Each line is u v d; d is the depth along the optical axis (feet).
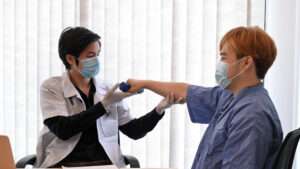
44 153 6.18
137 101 7.93
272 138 4.08
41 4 7.96
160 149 7.99
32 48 8.10
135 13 7.85
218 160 4.30
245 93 4.33
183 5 7.81
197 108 5.38
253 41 4.23
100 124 6.21
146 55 7.86
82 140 6.10
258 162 3.88
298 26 7.24
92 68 6.01
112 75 7.95
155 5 7.84
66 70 6.39
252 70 4.34
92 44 5.98
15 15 8.07
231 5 7.73
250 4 7.72
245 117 4.00
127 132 6.66
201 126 7.89
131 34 7.89
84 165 5.82
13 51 8.16
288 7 7.63
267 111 4.07
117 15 7.88
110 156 6.10
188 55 7.80
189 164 7.97
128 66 7.95
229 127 4.20
